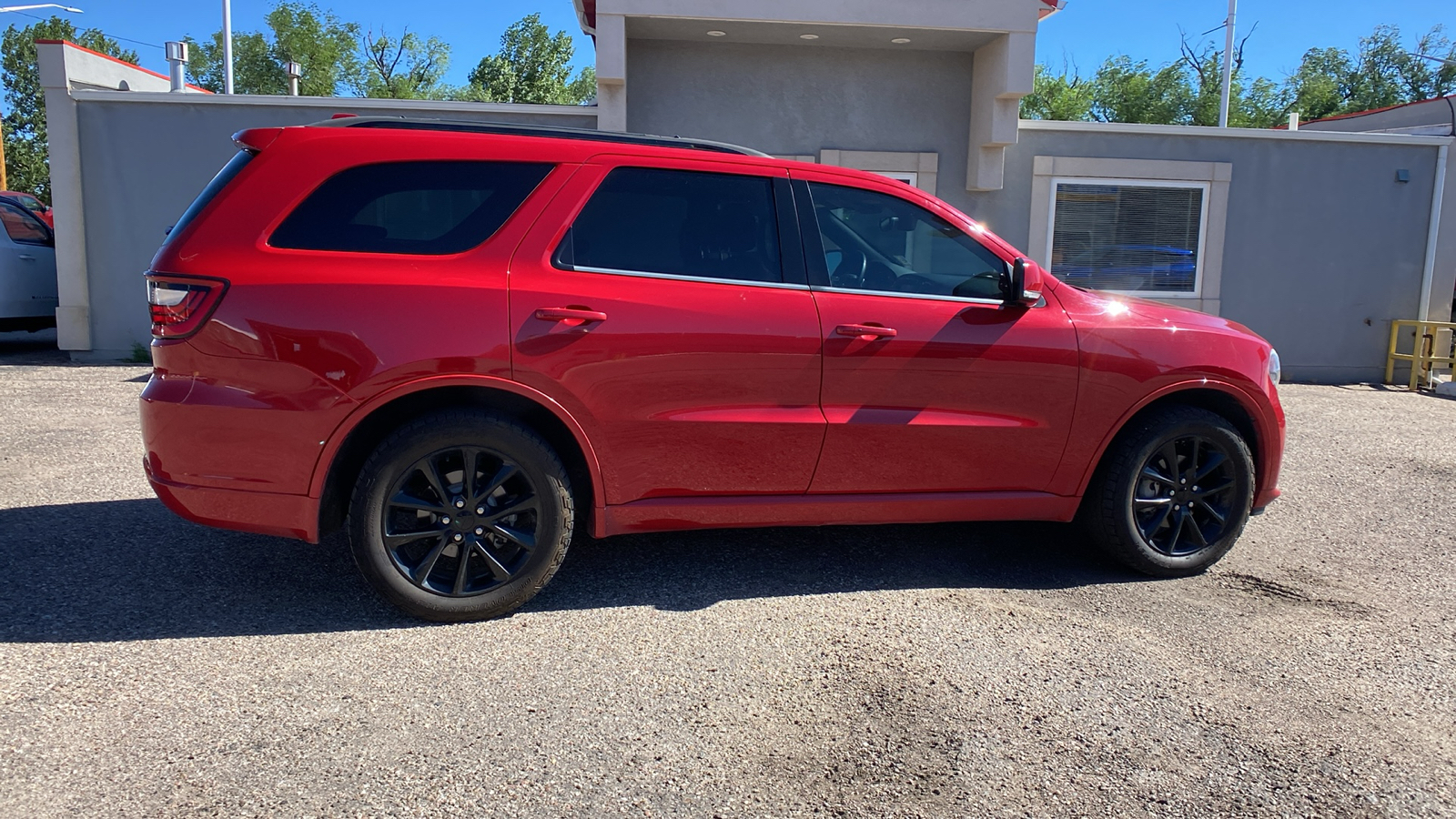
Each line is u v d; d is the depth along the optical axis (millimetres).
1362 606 3904
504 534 3443
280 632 3385
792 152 10719
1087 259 11133
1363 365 11695
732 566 4207
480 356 3283
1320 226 11367
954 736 2781
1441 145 11297
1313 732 2854
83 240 10219
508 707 2887
